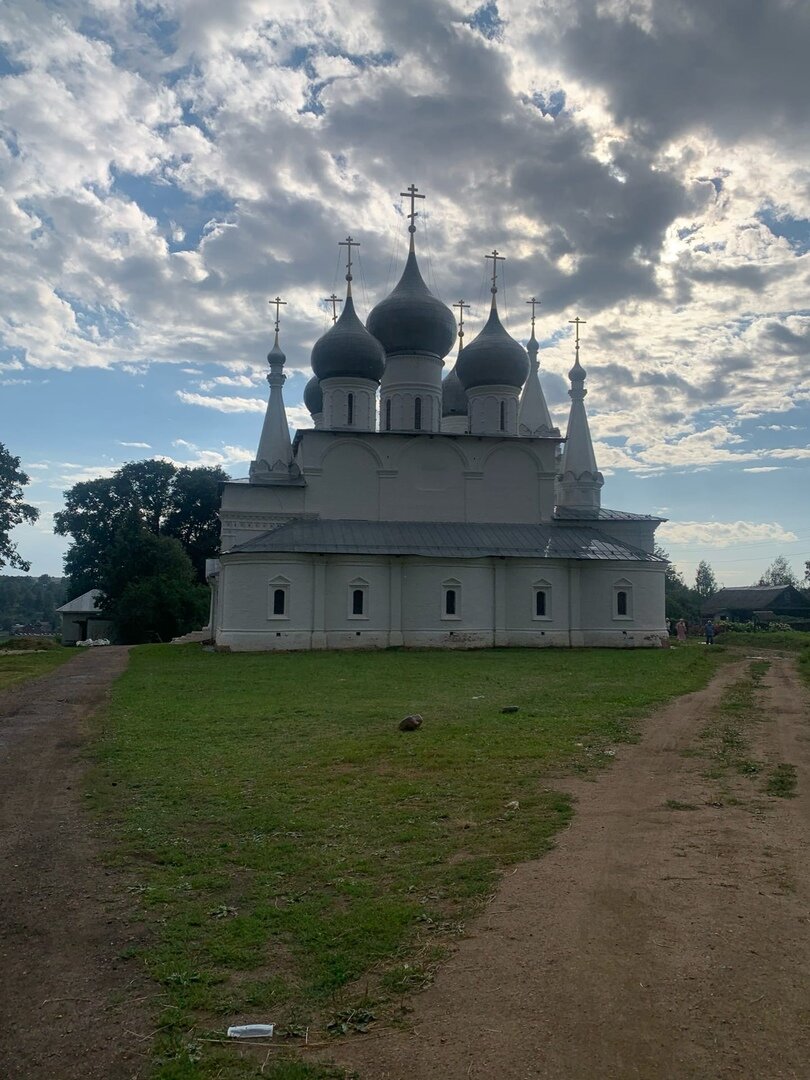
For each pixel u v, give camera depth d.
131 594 71.88
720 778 13.30
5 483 59.03
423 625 42.97
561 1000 6.55
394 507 46.47
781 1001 6.40
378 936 7.83
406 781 13.51
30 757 16.38
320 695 23.77
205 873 9.80
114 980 7.31
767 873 9.02
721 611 101.62
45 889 9.46
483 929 7.88
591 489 51.34
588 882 8.91
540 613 44.44
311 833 11.05
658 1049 5.87
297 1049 6.14
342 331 48.66
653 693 23.09
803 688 24.48
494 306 52.25
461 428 60.00
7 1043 6.38
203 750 16.25
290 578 41.50
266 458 49.81
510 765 14.38
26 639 63.50
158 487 86.62
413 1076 5.74
